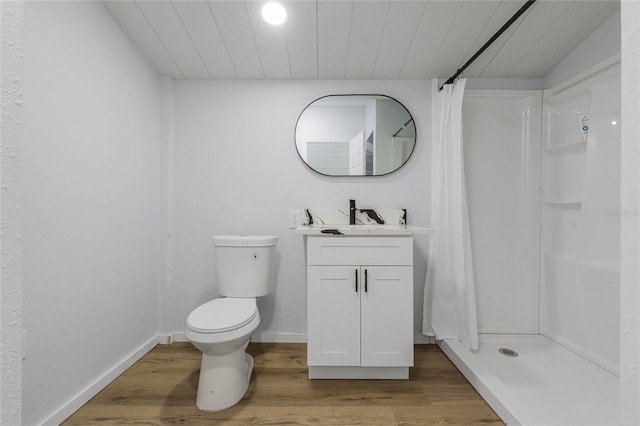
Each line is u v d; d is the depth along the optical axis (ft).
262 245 5.46
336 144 6.34
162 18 4.62
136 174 5.41
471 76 6.29
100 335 4.49
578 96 5.37
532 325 6.25
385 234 4.73
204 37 5.04
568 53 5.50
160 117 6.23
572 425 3.73
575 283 5.38
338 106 6.33
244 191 6.42
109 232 4.69
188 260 6.35
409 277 4.74
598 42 4.87
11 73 1.46
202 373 4.22
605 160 4.78
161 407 4.13
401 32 4.89
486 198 6.34
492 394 4.10
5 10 1.44
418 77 6.31
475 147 6.35
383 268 4.73
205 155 6.38
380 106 6.32
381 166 6.33
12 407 1.47
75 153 4.00
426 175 6.36
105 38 4.52
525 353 5.66
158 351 5.81
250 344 6.23
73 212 3.97
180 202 6.35
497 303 6.32
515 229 6.31
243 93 6.37
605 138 4.78
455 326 5.90
